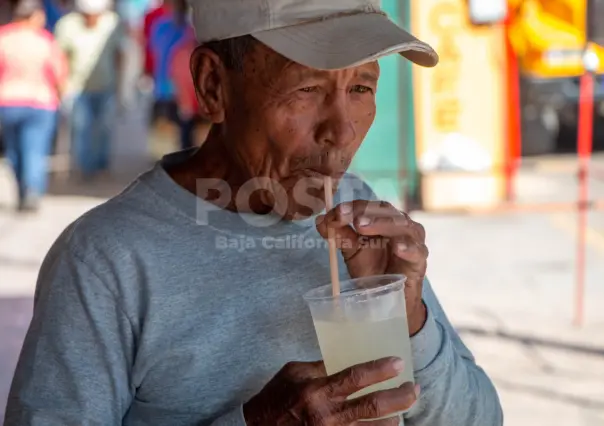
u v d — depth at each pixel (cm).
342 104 163
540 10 632
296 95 163
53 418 160
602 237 815
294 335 176
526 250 776
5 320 573
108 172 1245
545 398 466
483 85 662
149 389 171
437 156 664
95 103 1182
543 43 629
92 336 165
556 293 647
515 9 643
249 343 173
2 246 816
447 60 661
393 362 144
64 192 1110
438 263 743
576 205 602
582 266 592
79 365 164
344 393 145
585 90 602
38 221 932
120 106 1652
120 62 1184
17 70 934
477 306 623
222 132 178
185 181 181
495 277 695
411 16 657
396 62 660
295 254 178
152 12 1157
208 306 172
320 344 156
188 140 1145
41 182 973
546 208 612
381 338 151
